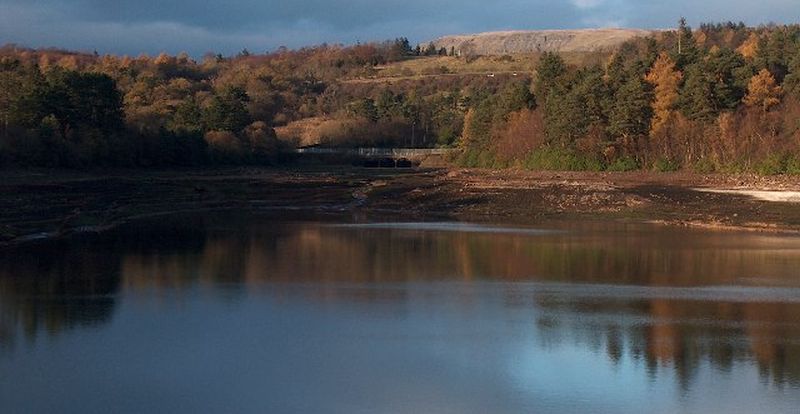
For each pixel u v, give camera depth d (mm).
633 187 97562
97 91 123875
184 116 161875
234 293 41875
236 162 155750
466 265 50562
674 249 56844
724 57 125062
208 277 46094
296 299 40562
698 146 120188
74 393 26953
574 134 132750
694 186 97562
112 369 29359
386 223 74812
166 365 29844
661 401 26703
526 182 109250
